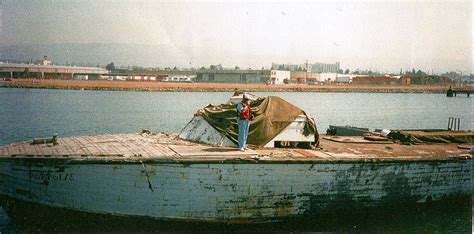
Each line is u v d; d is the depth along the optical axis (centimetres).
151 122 3669
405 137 1521
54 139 1220
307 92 8938
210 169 1056
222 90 8181
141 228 1095
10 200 1085
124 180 1045
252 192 1088
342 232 1196
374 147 1391
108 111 4400
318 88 9200
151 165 1042
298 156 1132
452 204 1330
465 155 1299
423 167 1241
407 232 1227
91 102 5269
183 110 4712
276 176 1091
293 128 1292
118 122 3594
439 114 5100
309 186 1124
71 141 1288
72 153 1093
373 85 10494
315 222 1167
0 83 7081
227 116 1295
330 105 5981
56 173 1044
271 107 1307
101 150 1139
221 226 1113
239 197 1085
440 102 6975
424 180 1255
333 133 1794
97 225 1092
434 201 1291
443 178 1283
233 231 1133
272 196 1102
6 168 1063
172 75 9800
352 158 1150
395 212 1250
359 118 4506
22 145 1204
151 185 1051
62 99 5522
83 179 1045
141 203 1060
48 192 1060
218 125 1284
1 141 2488
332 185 1144
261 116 1277
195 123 1384
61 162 1034
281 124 1283
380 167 1184
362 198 1187
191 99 6209
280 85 9388
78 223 1094
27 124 3244
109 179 1044
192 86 8369
